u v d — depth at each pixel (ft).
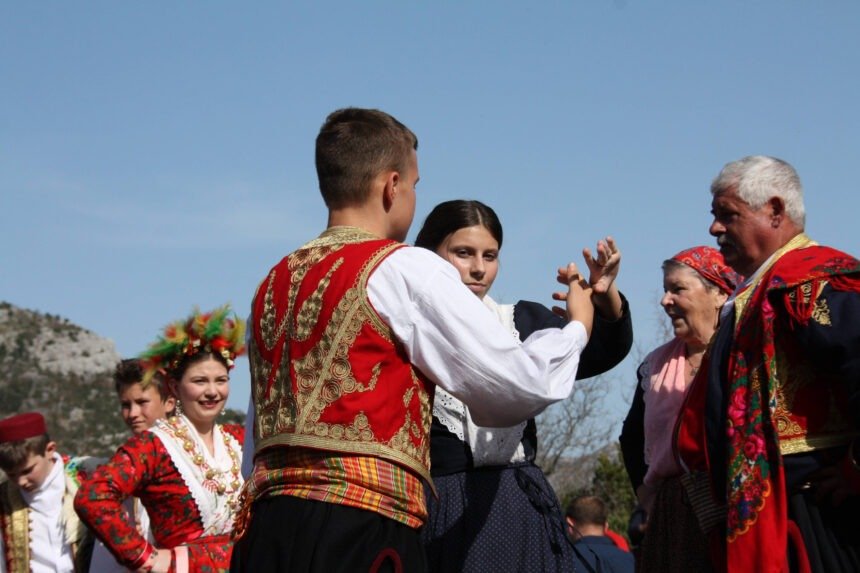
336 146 10.55
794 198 11.91
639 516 17.84
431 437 12.12
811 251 11.40
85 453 211.00
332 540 9.27
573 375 10.49
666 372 13.84
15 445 18.15
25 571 18.33
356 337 9.64
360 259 9.89
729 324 11.62
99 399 242.99
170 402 18.37
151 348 16.05
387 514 9.47
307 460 9.56
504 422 10.06
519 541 11.88
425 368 9.78
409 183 10.68
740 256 12.00
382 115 10.80
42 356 266.57
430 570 11.86
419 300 9.70
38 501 18.45
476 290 12.57
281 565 9.41
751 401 10.96
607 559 19.40
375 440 9.49
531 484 12.19
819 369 11.07
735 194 11.98
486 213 12.68
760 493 10.69
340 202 10.56
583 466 74.84
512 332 12.57
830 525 10.89
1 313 289.12
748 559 10.59
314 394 9.62
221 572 15.38
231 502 15.84
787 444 10.95
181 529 15.57
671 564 12.79
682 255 14.12
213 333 16.15
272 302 10.21
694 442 11.94
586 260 11.59
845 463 10.64
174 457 15.62
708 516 11.81
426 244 12.70
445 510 11.91
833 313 10.70
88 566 18.42
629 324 12.48
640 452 14.44
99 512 14.84
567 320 11.30
